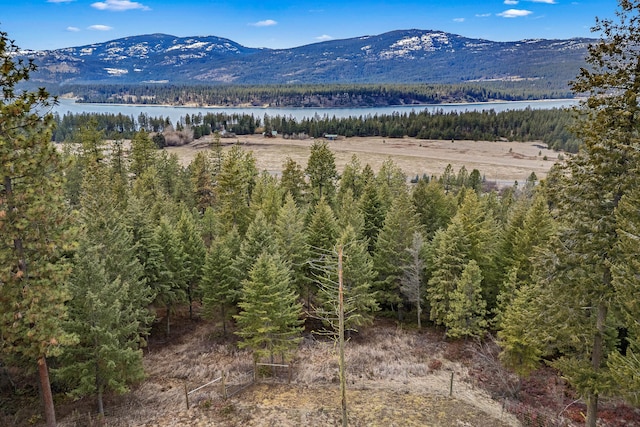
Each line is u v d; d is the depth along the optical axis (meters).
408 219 38.69
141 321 29.05
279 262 30.42
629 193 16.16
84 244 22.20
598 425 23.08
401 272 37.69
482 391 26.03
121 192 51.94
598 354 18.20
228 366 28.83
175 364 29.38
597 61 16.83
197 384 26.47
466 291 31.39
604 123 16.73
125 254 28.62
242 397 24.44
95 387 21.64
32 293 16.88
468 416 22.98
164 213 46.62
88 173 49.81
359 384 26.33
